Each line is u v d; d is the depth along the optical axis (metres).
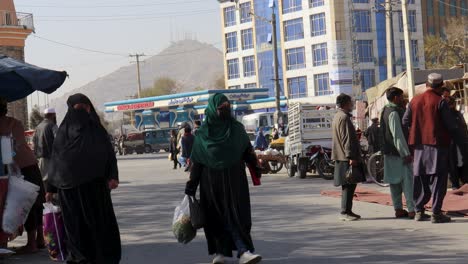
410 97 26.45
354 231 10.27
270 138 37.47
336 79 81.56
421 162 10.68
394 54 84.69
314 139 21.53
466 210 11.41
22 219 9.41
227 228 8.03
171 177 27.48
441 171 10.54
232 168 8.00
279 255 8.69
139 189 21.58
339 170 11.26
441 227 10.21
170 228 11.77
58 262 9.06
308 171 22.83
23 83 10.55
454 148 14.34
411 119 10.91
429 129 10.55
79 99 7.86
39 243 10.22
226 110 7.97
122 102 93.69
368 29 83.50
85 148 7.73
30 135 34.38
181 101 85.12
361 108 31.48
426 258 7.96
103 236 7.83
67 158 7.74
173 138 34.81
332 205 13.72
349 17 81.94
